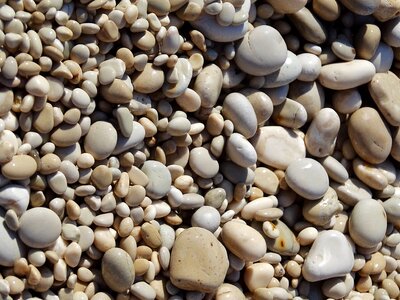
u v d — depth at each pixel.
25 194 0.32
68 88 0.35
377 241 0.39
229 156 0.37
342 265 0.37
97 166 0.35
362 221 0.38
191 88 0.37
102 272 0.34
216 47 0.38
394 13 0.41
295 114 0.39
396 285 0.40
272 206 0.38
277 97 0.39
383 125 0.40
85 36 0.35
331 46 0.40
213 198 0.37
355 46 0.41
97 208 0.34
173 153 0.37
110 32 0.35
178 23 0.37
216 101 0.38
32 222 0.32
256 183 0.38
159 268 0.35
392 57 0.42
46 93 0.33
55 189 0.33
